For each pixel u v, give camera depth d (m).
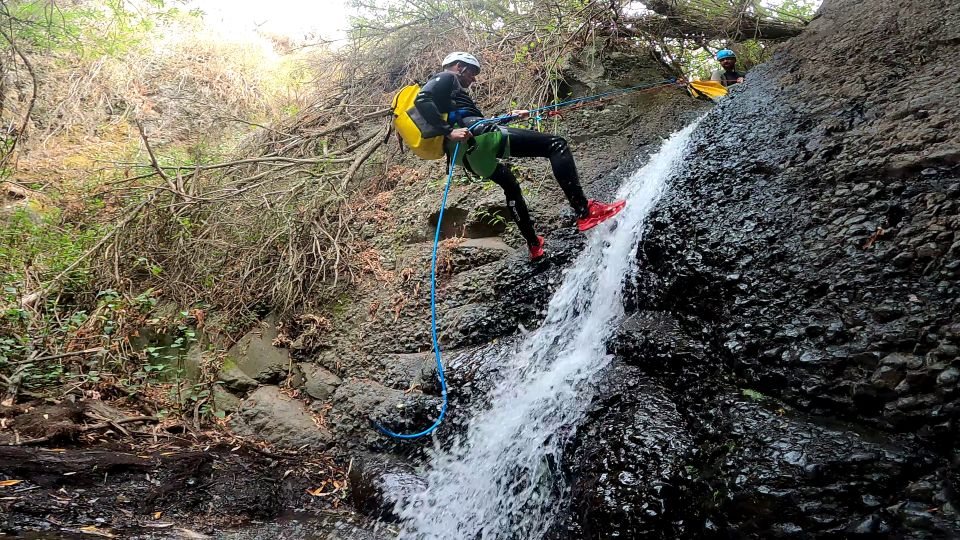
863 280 2.50
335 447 3.95
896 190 2.73
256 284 5.03
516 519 3.00
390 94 7.00
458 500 3.27
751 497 2.11
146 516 2.88
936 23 3.61
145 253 5.27
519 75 5.95
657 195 3.86
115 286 4.97
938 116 2.89
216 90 8.45
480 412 3.58
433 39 7.03
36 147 6.72
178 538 2.75
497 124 3.68
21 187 6.02
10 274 4.74
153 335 4.72
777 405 2.44
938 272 2.34
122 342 4.46
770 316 2.67
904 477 1.98
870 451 2.06
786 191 3.14
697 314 3.04
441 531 3.14
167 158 7.09
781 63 4.46
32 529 2.50
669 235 3.39
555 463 2.95
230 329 4.74
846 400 2.27
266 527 3.08
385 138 5.66
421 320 4.39
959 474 1.93
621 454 2.62
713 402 2.63
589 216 3.74
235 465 3.53
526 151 3.73
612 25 6.03
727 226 3.18
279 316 4.89
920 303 2.29
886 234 2.59
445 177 5.42
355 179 6.13
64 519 2.65
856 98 3.43
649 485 2.43
